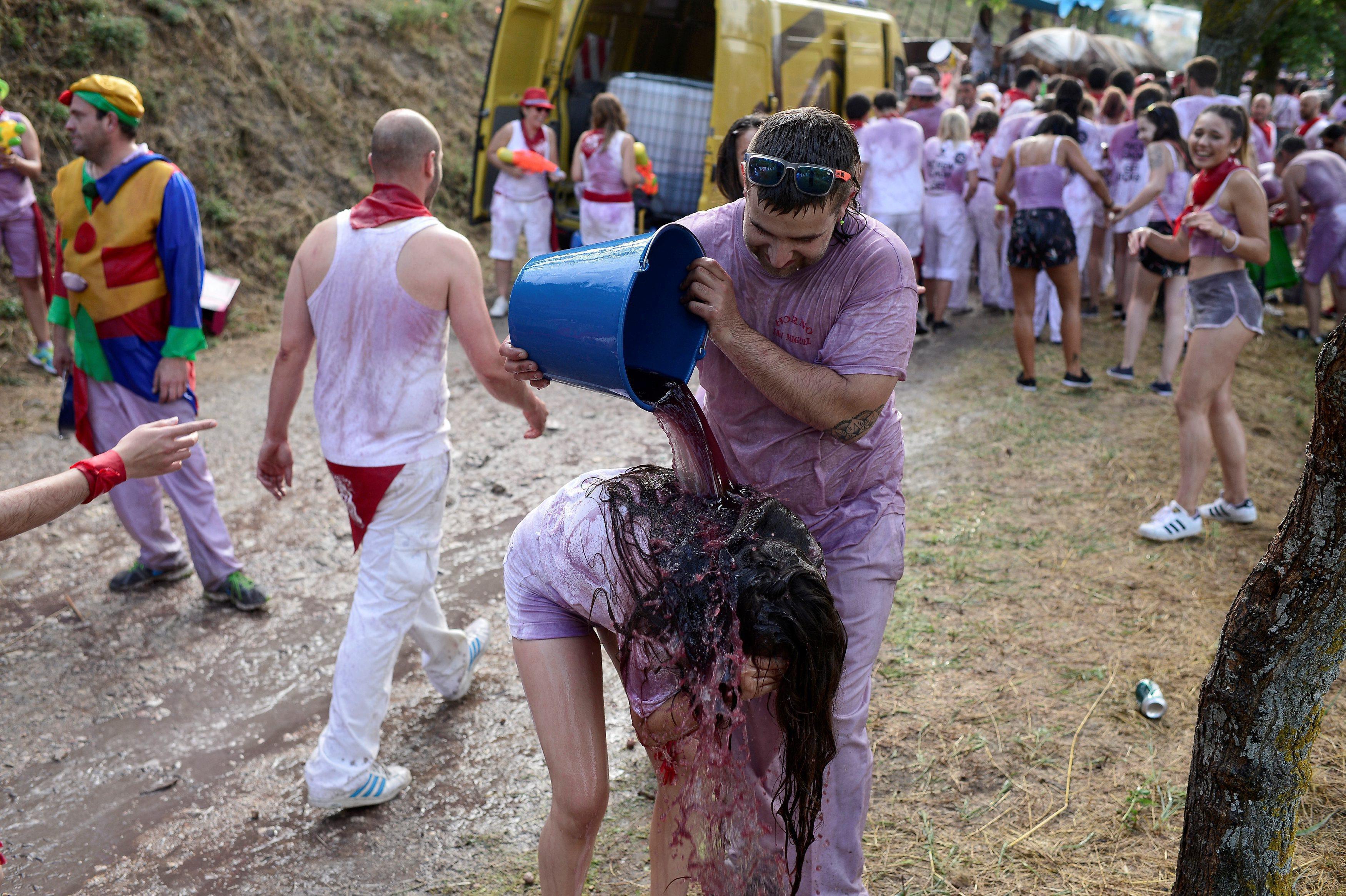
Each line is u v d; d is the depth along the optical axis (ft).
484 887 8.76
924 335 26.66
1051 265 20.81
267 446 10.25
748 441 7.34
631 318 6.64
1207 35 31.01
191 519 13.23
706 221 7.08
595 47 29.30
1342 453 5.26
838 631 5.53
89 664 12.30
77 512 16.26
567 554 6.16
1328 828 8.96
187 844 9.39
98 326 12.66
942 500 16.39
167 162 12.62
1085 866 8.61
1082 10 50.96
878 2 68.39
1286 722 5.93
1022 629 12.48
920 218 25.32
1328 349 5.20
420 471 9.54
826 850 7.50
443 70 35.55
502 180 26.25
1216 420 15.25
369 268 9.14
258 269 27.04
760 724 7.13
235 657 12.55
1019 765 9.98
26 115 24.84
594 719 6.39
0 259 23.26
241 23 30.27
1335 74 48.32
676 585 5.66
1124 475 17.24
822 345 6.91
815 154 5.93
